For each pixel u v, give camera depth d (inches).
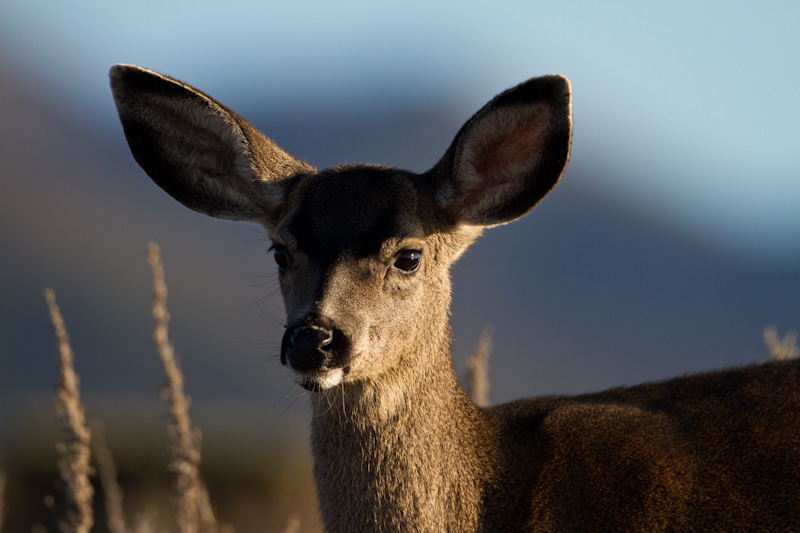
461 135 446.9
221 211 479.8
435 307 450.9
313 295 418.9
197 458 541.0
